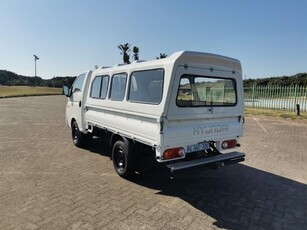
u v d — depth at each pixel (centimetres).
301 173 563
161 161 401
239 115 503
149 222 355
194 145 437
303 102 1766
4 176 521
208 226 349
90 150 732
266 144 827
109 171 559
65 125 1191
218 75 458
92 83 654
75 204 404
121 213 379
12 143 818
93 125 648
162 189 471
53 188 464
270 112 1727
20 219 357
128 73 492
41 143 820
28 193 441
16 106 2281
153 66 428
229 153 479
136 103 461
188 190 469
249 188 481
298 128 1156
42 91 5728
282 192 464
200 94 439
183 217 371
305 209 402
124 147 499
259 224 357
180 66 403
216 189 475
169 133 404
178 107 410
